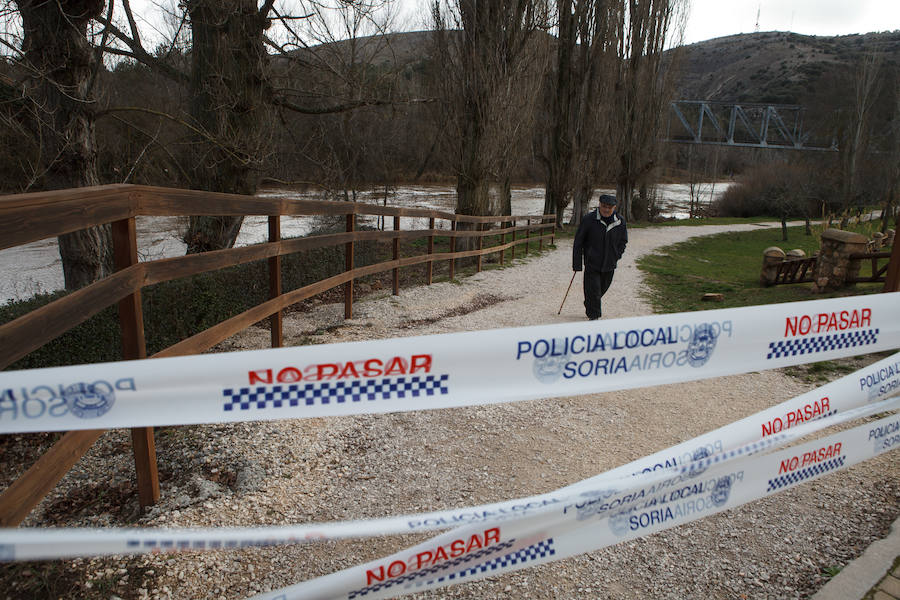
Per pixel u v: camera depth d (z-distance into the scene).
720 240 26.56
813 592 2.52
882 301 2.16
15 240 1.74
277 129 11.09
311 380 1.49
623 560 2.71
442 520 1.52
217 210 3.43
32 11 5.80
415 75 16.72
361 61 10.20
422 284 9.81
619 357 1.73
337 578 1.62
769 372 5.50
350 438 3.75
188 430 3.55
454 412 4.24
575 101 24.31
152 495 2.78
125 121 8.29
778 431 2.16
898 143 35.81
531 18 13.71
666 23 28.17
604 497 1.82
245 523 2.74
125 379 1.38
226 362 1.44
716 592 2.52
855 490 3.35
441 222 28.11
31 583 2.22
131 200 2.46
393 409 1.55
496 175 15.20
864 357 5.86
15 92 6.23
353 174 21.52
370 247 12.70
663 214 46.59
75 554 1.19
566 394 1.68
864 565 2.63
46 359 3.90
